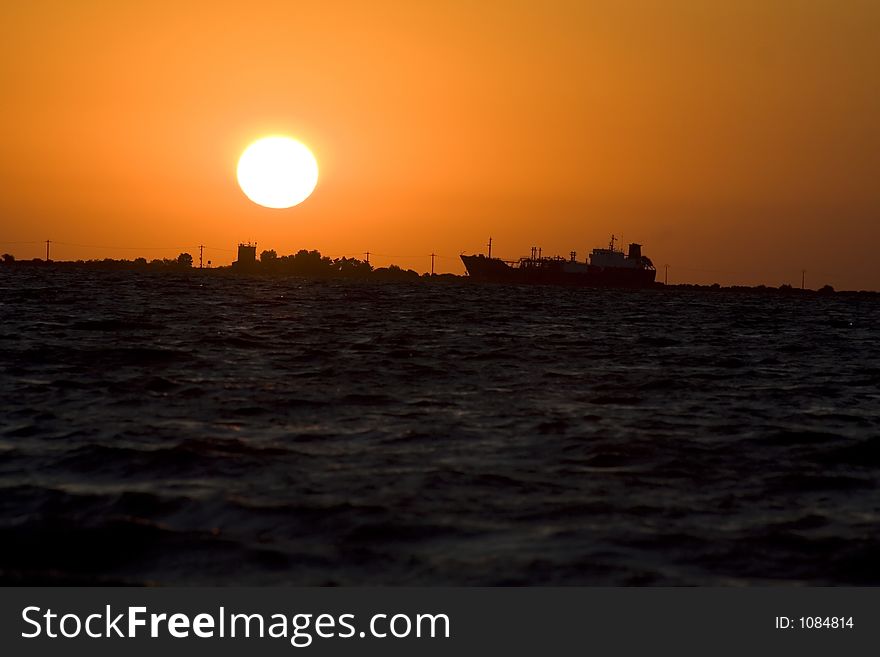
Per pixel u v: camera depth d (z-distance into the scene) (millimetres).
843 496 77312
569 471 82750
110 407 109000
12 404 109438
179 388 124812
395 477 78938
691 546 63969
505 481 78562
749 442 97312
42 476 76750
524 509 70875
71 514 67125
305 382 135750
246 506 69688
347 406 115188
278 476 78438
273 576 58438
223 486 74938
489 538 64562
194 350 178000
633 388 140875
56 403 110812
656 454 90125
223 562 60062
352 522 66688
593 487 77562
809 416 119125
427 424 103688
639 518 69375
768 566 61125
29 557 60500
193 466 80688
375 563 60250
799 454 91875
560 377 153000
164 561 60219
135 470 79062
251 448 88188
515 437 97125
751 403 129500
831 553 63188
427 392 129375
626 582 58281
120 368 146250
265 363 160625
